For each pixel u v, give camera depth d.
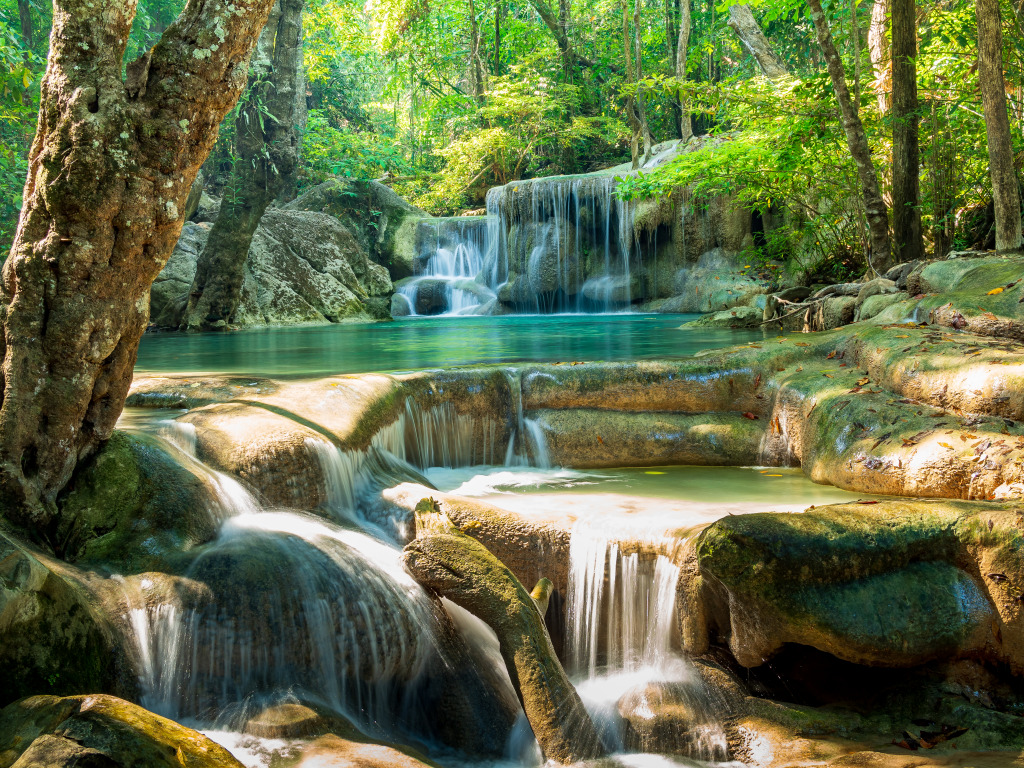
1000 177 8.66
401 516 4.72
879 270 10.70
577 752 3.50
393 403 5.97
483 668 4.16
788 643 3.94
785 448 6.28
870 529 3.75
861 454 5.18
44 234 3.58
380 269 18.56
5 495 3.66
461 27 29.62
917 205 10.61
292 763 3.06
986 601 3.68
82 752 2.34
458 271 20.80
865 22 16.42
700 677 3.92
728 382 6.73
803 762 3.37
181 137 3.62
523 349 9.38
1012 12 10.42
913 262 9.54
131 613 3.49
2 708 2.75
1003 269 7.17
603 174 19.30
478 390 6.57
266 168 14.65
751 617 3.77
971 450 4.58
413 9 27.23
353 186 22.05
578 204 18.97
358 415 5.46
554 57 26.95
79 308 3.63
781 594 3.63
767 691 3.91
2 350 3.68
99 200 3.50
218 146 23.20
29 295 3.62
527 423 6.60
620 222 18.56
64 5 3.41
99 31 3.47
